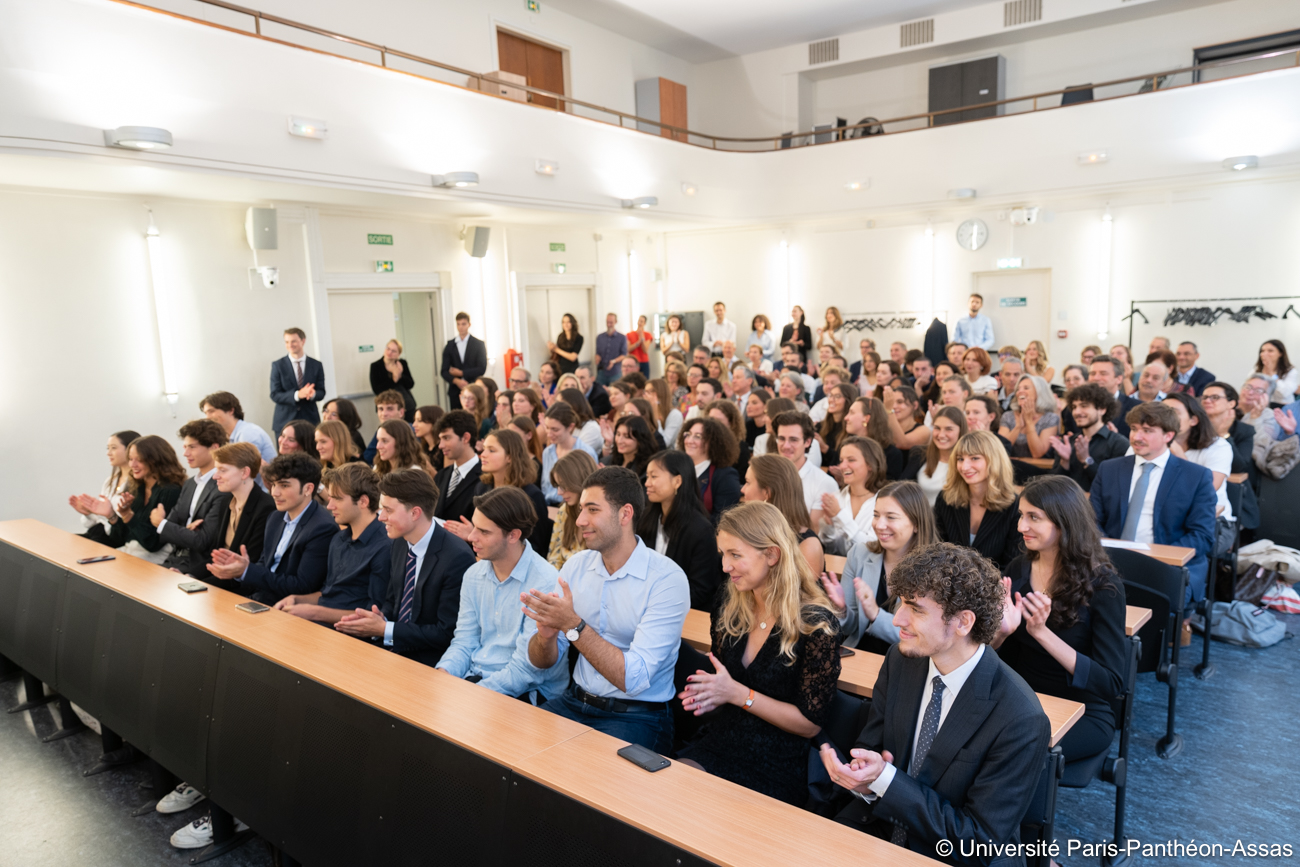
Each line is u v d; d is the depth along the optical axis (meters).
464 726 2.04
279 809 2.40
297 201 7.73
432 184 7.48
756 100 13.49
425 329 9.90
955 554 1.87
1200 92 8.88
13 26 4.78
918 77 12.74
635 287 13.07
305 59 6.39
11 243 6.25
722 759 2.30
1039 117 9.85
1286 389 7.09
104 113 5.20
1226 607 4.59
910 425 5.76
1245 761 3.25
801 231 12.52
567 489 3.60
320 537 3.63
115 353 6.89
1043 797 2.03
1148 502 3.97
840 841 1.59
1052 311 10.72
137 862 2.76
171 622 2.90
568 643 2.79
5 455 6.28
